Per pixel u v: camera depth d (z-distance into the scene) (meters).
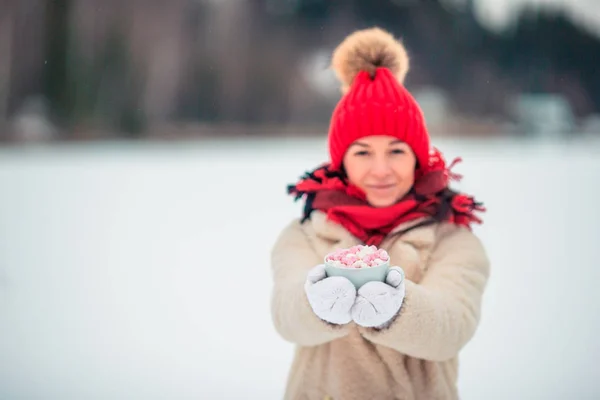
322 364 1.72
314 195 1.86
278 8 25.27
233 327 3.45
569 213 6.38
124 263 4.88
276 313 1.64
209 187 8.89
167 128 21.75
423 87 26.42
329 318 1.36
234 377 2.77
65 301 3.94
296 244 1.84
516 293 3.86
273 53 24.28
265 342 3.23
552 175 9.33
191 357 3.01
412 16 27.25
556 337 3.14
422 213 1.76
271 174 10.13
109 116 21.23
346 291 1.34
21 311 3.74
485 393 2.52
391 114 1.74
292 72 24.03
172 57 22.97
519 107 25.14
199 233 5.95
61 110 20.67
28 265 4.84
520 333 3.20
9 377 2.73
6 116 19.78
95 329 3.42
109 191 8.56
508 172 9.75
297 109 23.38
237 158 12.94
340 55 1.91
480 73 26.75
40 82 20.72
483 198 7.27
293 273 1.73
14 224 6.39
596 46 27.03
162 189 8.74
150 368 2.87
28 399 2.49
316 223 1.79
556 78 26.66
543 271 4.32
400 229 1.74
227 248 5.33
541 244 5.09
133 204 7.60
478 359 2.89
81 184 9.12
